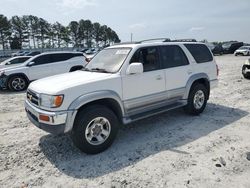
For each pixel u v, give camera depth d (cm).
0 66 1334
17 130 541
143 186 316
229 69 1675
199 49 606
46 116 376
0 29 7825
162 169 355
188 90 558
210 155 392
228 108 661
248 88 932
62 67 1176
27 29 8794
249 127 512
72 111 378
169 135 482
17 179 344
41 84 426
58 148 439
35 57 1130
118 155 404
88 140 398
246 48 3394
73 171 360
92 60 542
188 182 320
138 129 521
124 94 443
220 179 325
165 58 518
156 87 494
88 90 398
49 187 323
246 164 362
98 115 399
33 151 429
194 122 553
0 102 839
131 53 462
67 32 9325
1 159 402
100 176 344
